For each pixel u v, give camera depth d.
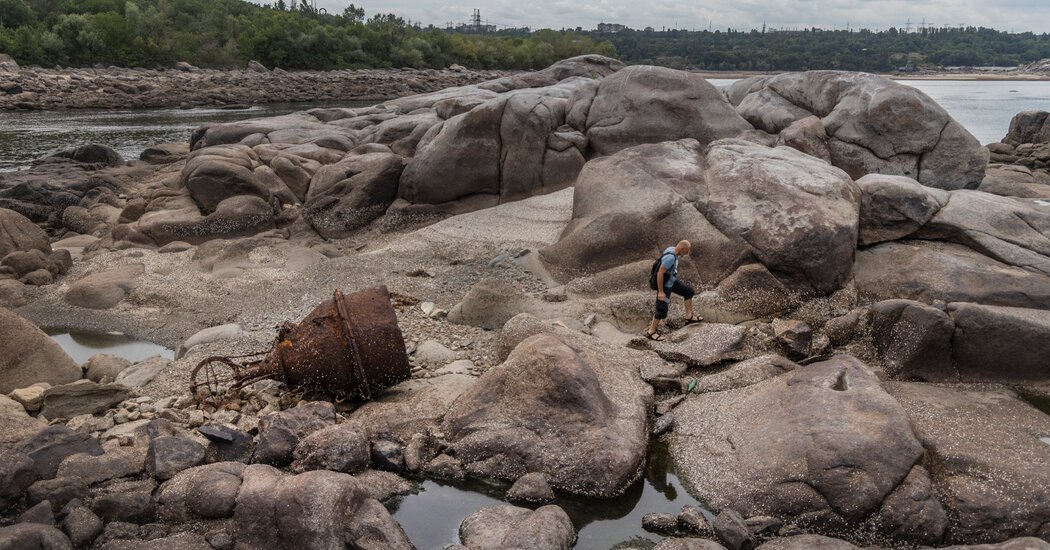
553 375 9.05
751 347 11.54
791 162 14.97
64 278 16.39
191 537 7.18
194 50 86.62
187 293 14.87
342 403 10.26
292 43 92.50
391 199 20.16
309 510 7.01
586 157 20.17
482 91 30.31
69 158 28.81
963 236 13.61
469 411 9.24
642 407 9.60
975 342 10.82
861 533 7.39
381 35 103.38
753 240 13.48
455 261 16.17
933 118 18.77
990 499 7.45
